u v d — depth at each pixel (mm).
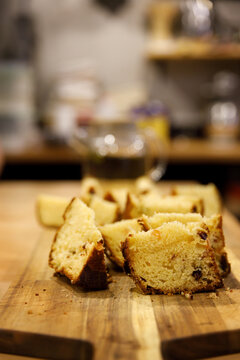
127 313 398
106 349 343
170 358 354
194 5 1567
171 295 436
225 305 414
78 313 400
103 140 841
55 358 364
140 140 863
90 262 441
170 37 1729
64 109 1564
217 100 1809
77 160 1394
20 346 370
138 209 548
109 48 1831
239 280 472
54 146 1543
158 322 381
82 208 485
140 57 1833
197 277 439
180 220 475
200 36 1672
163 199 561
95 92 1632
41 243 605
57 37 1823
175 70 1843
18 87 1573
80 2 1811
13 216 752
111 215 567
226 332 365
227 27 1762
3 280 486
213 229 481
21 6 1802
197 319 386
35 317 393
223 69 1842
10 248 593
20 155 1391
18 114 1585
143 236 439
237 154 1419
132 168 829
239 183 1494
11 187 996
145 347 345
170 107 1865
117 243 489
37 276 488
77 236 474
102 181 837
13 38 1794
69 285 462
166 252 436
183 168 1484
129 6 1804
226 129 1642
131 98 1672
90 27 1821
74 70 1710
